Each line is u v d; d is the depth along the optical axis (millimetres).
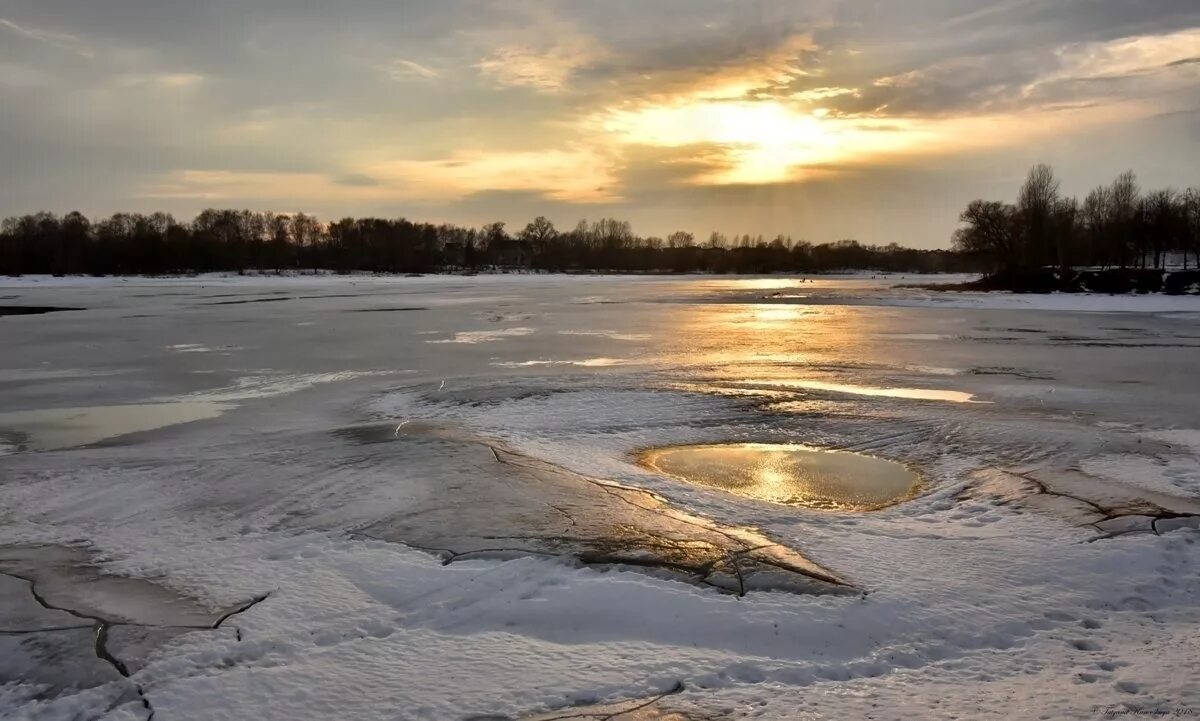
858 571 7930
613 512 9664
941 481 11453
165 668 6148
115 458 12750
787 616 6918
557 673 5969
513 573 7848
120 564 8266
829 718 5297
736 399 17625
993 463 12281
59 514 9945
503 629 6746
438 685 5820
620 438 14078
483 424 15070
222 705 5609
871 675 5980
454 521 9367
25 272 104125
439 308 50156
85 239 111125
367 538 8898
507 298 62969
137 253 107125
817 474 11930
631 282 105188
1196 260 84812
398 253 134250
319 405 17375
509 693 5691
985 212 82688
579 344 29078
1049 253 80750
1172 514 9609
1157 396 18125
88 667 6188
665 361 24219
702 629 6707
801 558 8258
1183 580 7777
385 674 5996
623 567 7977
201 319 40969
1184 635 6641
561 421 15375
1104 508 9891
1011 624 6836
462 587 7570
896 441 13883
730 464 12469
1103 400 17625
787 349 27500
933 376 21203
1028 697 5566
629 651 6328
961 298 60375
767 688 5750
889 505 10438
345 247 133625
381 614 7047
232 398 18359
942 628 6746
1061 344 29391
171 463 12320
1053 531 9109
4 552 8633
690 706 5488
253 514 9805
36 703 5719
